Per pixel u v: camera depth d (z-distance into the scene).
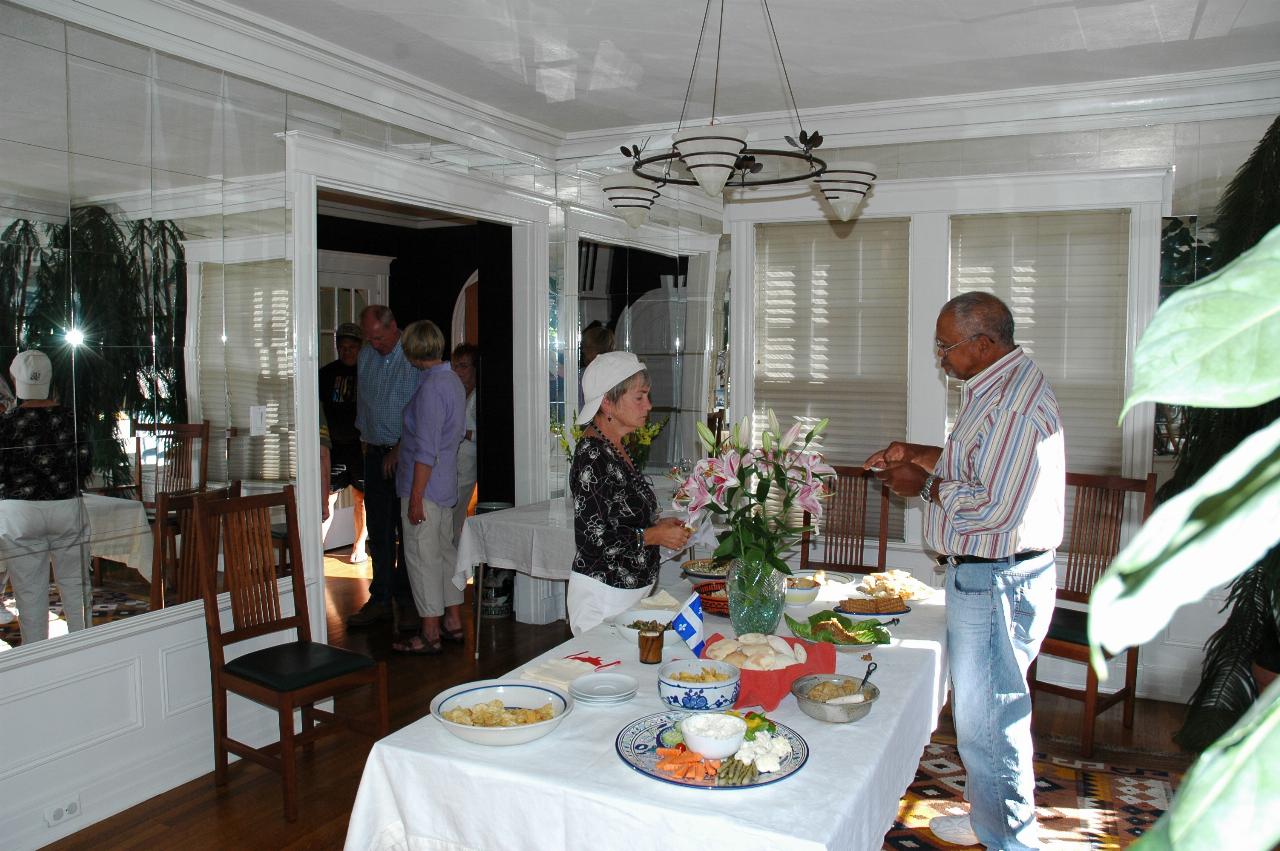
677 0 3.05
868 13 3.16
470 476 5.57
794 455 2.24
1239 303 0.33
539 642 4.77
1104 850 2.76
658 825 1.47
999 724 2.38
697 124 4.66
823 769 1.62
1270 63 3.71
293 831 2.84
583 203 4.91
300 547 3.39
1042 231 4.23
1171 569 0.33
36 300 2.66
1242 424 3.28
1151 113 3.96
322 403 6.27
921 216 4.39
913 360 4.46
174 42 2.99
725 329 4.82
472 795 1.62
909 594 2.78
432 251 7.05
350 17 3.21
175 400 3.05
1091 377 4.18
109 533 2.87
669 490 4.95
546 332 4.90
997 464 2.26
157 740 3.04
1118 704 4.03
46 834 2.72
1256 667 3.28
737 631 2.29
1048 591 2.38
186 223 3.07
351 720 3.15
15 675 2.63
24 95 2.61
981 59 3.67
